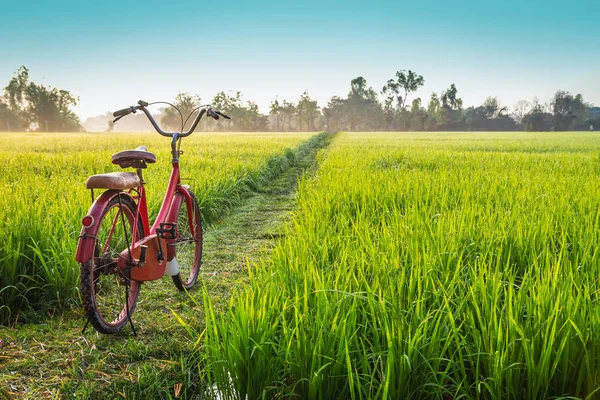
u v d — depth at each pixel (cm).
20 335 333
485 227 443
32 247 388
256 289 298
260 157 1530
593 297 301
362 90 15688
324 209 620
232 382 246
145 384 276
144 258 334
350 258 355
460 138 4384
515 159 1477
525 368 228
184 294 429
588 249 367
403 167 1225
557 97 12500
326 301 265
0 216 442
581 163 1328
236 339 246
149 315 379
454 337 261
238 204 954
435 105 13288
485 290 278
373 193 709
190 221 457
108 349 319
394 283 313
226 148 2039
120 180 318
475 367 249
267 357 245
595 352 229
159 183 780
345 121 15012
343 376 234
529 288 283
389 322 258
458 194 707
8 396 260
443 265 347
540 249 407
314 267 342
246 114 12481
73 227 467
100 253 337
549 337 233
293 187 1268
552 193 684
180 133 420
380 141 3341
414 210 532
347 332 249
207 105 409
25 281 392
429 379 237
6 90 12081
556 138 4391
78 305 389
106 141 2858
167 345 323
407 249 370
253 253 584
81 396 264
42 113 12100
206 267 521
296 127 14950
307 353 241
